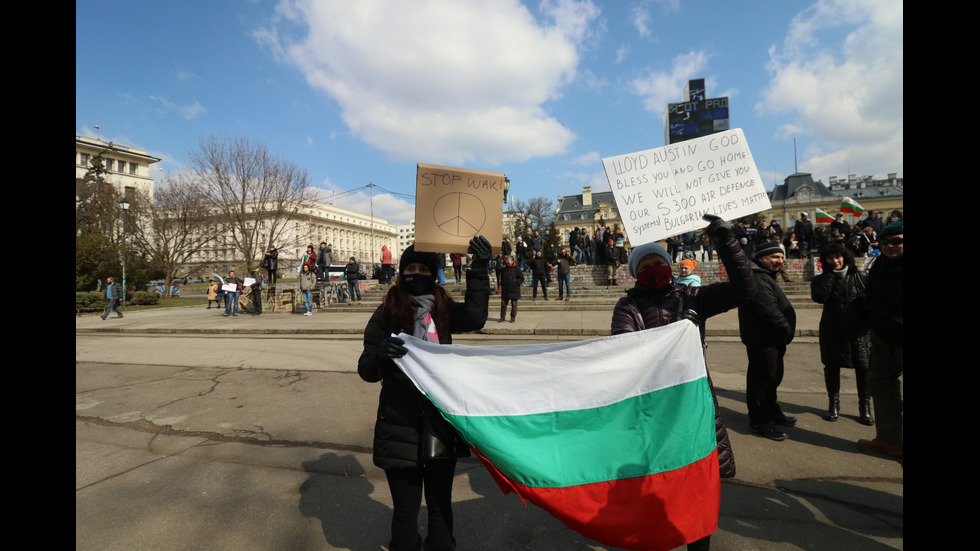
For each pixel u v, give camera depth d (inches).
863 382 156.7
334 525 100.6
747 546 88.6
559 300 561.0
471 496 113.0
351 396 204.8
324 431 161.3
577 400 75.8
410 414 72.5
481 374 74.7
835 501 106.4
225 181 1069.8
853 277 155.3
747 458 130.7
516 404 73.9
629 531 70.8
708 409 76.8
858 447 137.6
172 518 104.3
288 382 231.9
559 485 71.9
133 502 111.7
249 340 389.1
